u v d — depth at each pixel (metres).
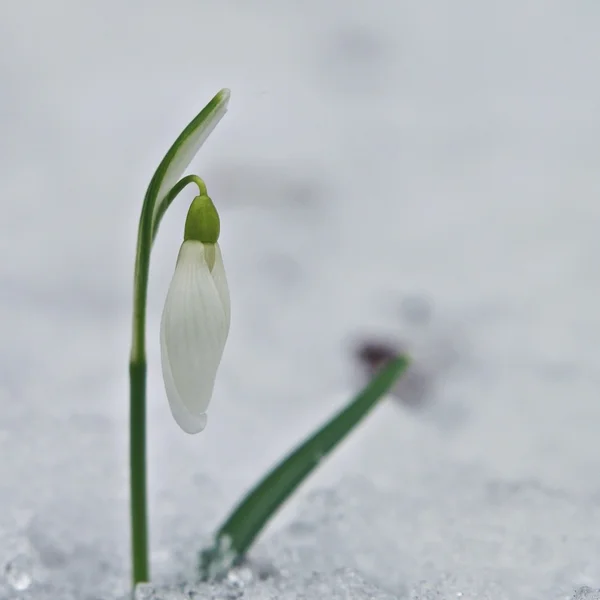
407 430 0.47
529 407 0.50
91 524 0.39
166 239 0.71
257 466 0.44
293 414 0.49
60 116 0.98
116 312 0.62
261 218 0.77
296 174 0.85
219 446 0.45
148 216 0.34
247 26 1.26
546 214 0.78
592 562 0.38
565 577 0.37
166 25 1.26
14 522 0.39
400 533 0.39
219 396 0.51
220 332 0.34
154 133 0.95
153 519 0.40
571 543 0.39
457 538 0.39
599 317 0.61
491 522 0.40
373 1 1.34
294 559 0.38
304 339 0.59
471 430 0.48
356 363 0.57
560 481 0.43
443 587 0.37
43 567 0.38
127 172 0.87
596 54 1.17
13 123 0.96
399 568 0.38
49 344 0.56
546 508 0.40
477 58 1.17
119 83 1.07
